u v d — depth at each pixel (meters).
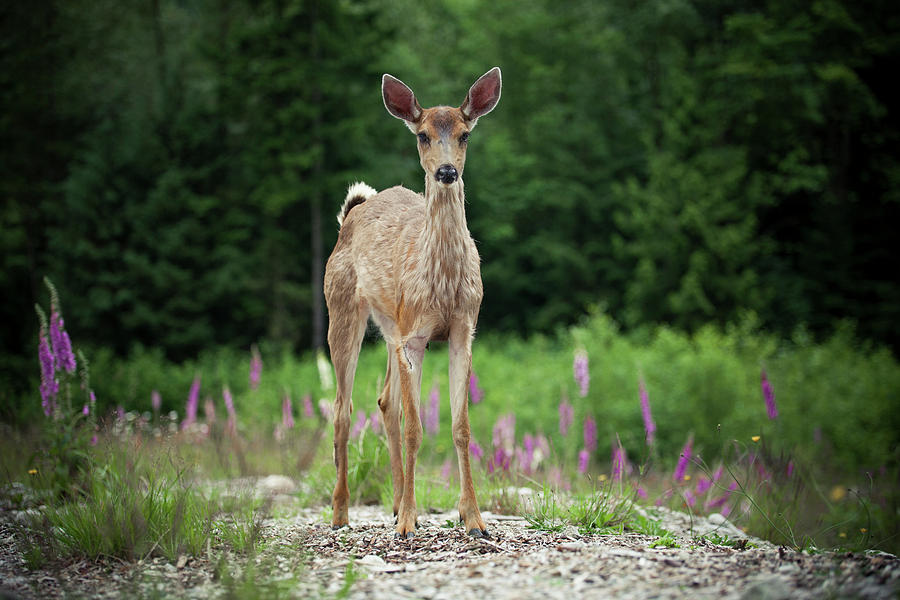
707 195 23.52
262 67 23.09
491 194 27.67
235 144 25.47
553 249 26.98
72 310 21.89
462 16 30.64
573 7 29.39
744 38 24.78
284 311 24.48
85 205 22.38
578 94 28.44
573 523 5.46
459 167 5.01
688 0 26.83
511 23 28.94
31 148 23.66
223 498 6.25
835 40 25.53
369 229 5.96
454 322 5.08
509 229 26.67
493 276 27.59
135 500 5.05
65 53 24.28
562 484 7.07
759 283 25.25
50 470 6.32
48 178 24.62
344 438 5.76
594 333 16.47
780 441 11.07
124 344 22.88
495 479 6.66
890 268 26.53
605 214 28.44
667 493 6.77
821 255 25.72
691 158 24.66
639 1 27.59
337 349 6.02
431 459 8.88
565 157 27.80
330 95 23.61
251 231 25.41
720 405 13.77
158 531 4.77
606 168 28.17
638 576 3.71
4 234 21.70
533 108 29.78
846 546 5.40
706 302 22.25
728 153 24.09
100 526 4.75
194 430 9.51
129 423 7.06
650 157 24.75
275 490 6.95
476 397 7.29
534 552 4.32
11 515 5.69
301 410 13.26
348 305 6.03
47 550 4.62
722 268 23.58
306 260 26.12
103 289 22.16
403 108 5.32
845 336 17.77
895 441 13.65
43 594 3.94
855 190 27.64
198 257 23.27
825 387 14.66
